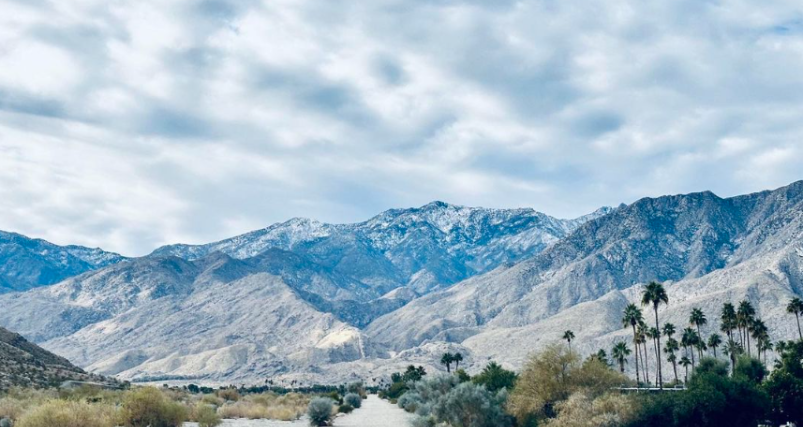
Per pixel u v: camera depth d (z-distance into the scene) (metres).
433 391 77.81
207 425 61.47
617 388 53.62
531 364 54.38
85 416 43.31
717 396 50.78
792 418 57.97
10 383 70.50
